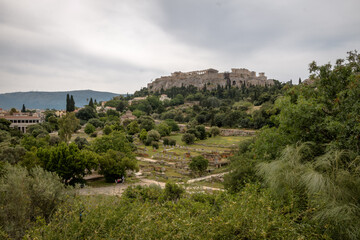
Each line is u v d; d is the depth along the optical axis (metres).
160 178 38.12
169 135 97.69
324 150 10.70
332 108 12.79
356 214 6.41
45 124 99.62
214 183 31.89
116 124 102.50
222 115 104.12
